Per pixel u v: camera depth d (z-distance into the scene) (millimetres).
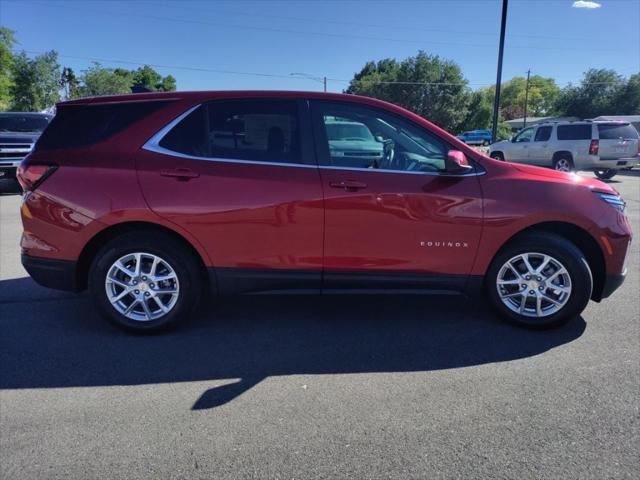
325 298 4758
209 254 3738
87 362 3484
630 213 9312
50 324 4137
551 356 3518
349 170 3727
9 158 13133
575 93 67750
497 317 4164
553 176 3885
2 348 3693
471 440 2594
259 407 2924
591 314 4270
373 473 2359
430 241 3748
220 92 3830
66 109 3865
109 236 3863
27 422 2779
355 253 3748
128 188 3674
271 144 3766
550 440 2584
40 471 2387
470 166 3801
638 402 2920
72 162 3746
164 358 3547
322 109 3818
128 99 3840
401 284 3834
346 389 3119
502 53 18266
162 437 2643
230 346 3742
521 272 3900
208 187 3672
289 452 2516
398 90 69562
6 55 48562
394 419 2789
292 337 3900
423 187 3711
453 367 3387
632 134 15656
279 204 3676
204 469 2395
